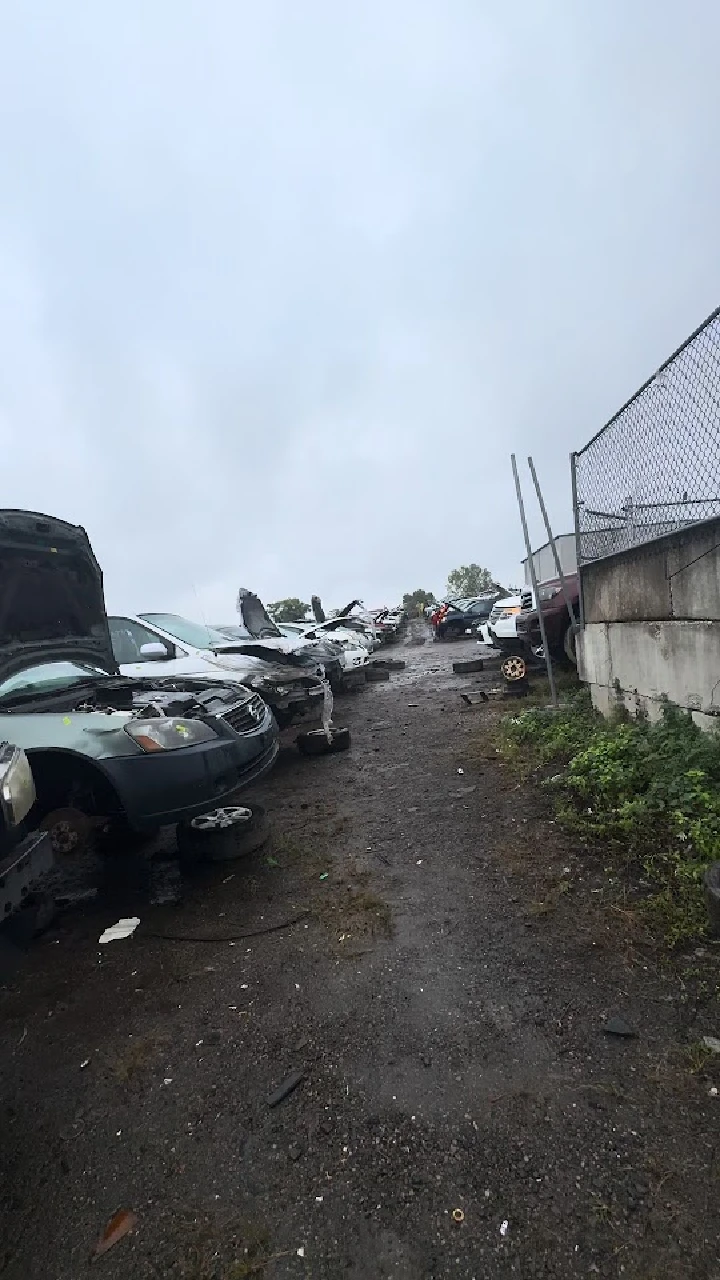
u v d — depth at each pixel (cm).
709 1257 163
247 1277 172
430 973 295
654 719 549
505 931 321
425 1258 170
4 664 492
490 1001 270
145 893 419
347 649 1391
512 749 628
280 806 568
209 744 447
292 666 873
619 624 611
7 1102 246
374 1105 223
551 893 351
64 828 441
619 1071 225
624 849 388
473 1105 217
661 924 308
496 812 484
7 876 283
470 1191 187
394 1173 196
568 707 722
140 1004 299
